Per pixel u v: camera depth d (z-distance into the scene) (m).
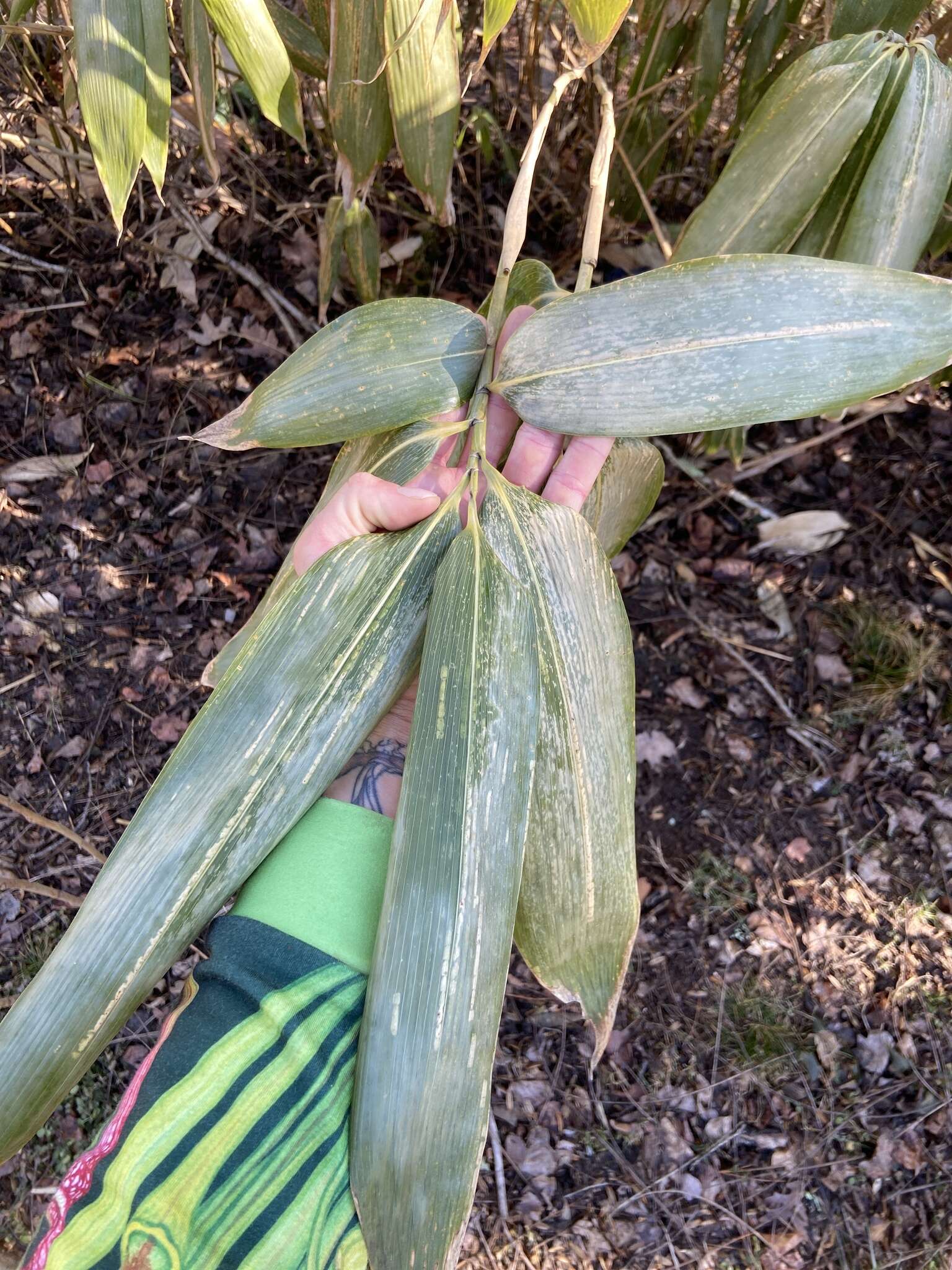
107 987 0.44
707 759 1.15
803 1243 1.03
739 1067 1.07
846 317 0.45
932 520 1.18
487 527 0.49
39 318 1.18
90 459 1.16
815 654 1.16
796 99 0.59
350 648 0.47
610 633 0.50
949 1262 1.00
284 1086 0.41
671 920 1.11
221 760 0.45
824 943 1.10
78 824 1.10
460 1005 0.42
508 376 0.49
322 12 0.72
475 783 0.44
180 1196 0.39
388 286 1.20
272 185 1.19
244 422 0.52
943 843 1.11
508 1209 1.04
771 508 1.19
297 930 0.45
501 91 1.18
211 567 1.16
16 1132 0.44
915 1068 1.06
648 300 0.46
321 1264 0.40
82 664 1.13
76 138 1.06
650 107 0.97
